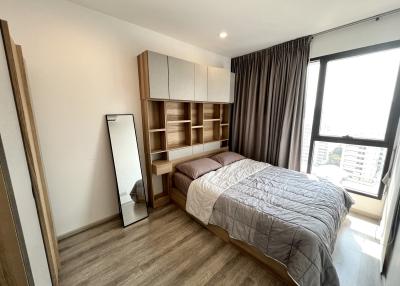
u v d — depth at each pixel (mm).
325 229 1456
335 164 2795
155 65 2244
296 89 2793
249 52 3326
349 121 2572
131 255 1791
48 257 1266
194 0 1768
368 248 1909
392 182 1806
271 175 2525
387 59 2191
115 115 2236
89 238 2031
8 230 681
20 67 1286
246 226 1702
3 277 699
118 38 2158
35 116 1711
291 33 2529
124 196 2295
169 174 2750
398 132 2061
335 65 2586
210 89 3002
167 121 2637
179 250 1858
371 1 1782
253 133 3451
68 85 1869
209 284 1494
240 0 1762
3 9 1477
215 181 2342
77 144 2008
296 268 1305
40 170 1450
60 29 1758
